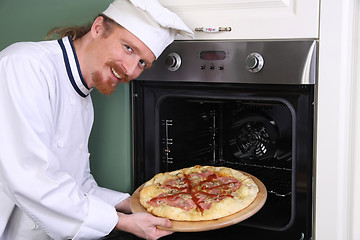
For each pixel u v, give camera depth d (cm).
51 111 129
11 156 121
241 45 139
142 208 138
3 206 135
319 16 128
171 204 137
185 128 172
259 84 140
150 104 160
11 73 122
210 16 143
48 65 129
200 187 148
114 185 168
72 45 136
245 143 179
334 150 130
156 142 160
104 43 129
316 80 132
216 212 128
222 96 146
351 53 131
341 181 132
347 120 133
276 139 171
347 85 131
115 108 163
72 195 125
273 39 136
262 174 174
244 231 145
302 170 136
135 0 122
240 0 138
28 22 177
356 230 138
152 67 154
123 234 157
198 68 147
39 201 122
